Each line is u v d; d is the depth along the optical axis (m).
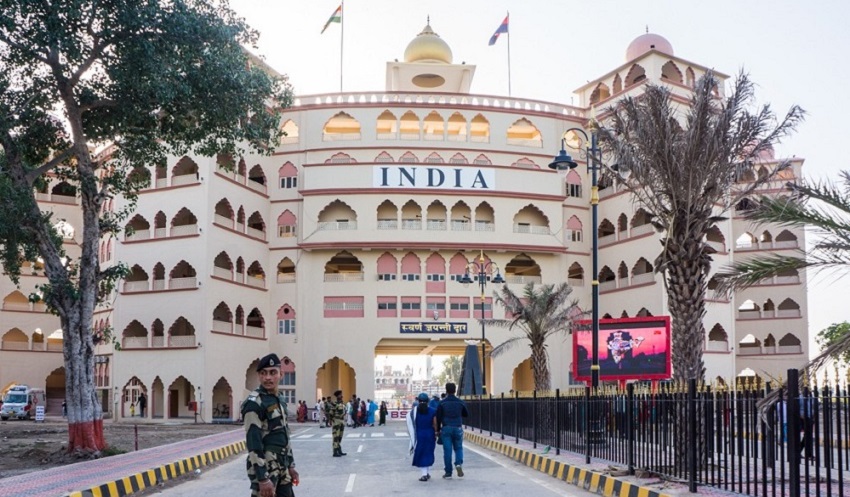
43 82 21.80
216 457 21.09
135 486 14.34
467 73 62.53
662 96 16.38
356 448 25.42
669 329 25.56
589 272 57.75
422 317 54.19
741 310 58.78
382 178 54.97
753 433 9.73
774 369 55.44
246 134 24.67
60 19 19.31
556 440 17.56
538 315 40.25
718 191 16.53
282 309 54.94
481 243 54.53
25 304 57.88
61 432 32.88
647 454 12.99
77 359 21.39
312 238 54.56
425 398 15.54
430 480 15.30
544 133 58.03
